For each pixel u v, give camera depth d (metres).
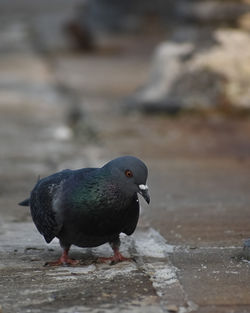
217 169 12.80
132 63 27.70
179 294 6.66
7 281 7.10
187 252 8.07
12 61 28.09
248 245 7.77
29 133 16.22
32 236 8.88
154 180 11.96
